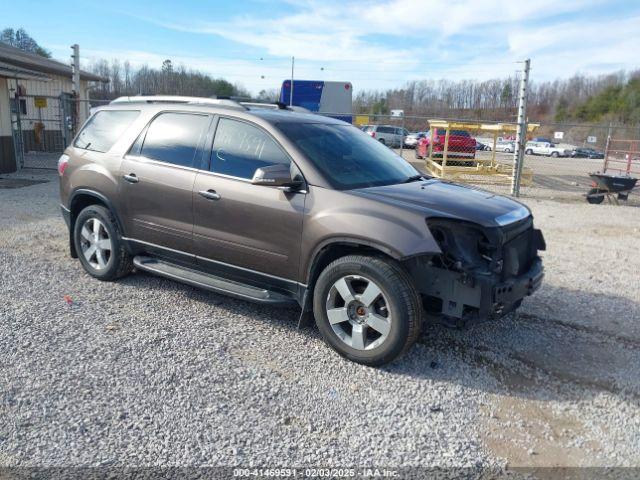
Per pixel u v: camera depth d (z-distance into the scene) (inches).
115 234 215.6
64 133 635.5
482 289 150.4
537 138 2164.1
